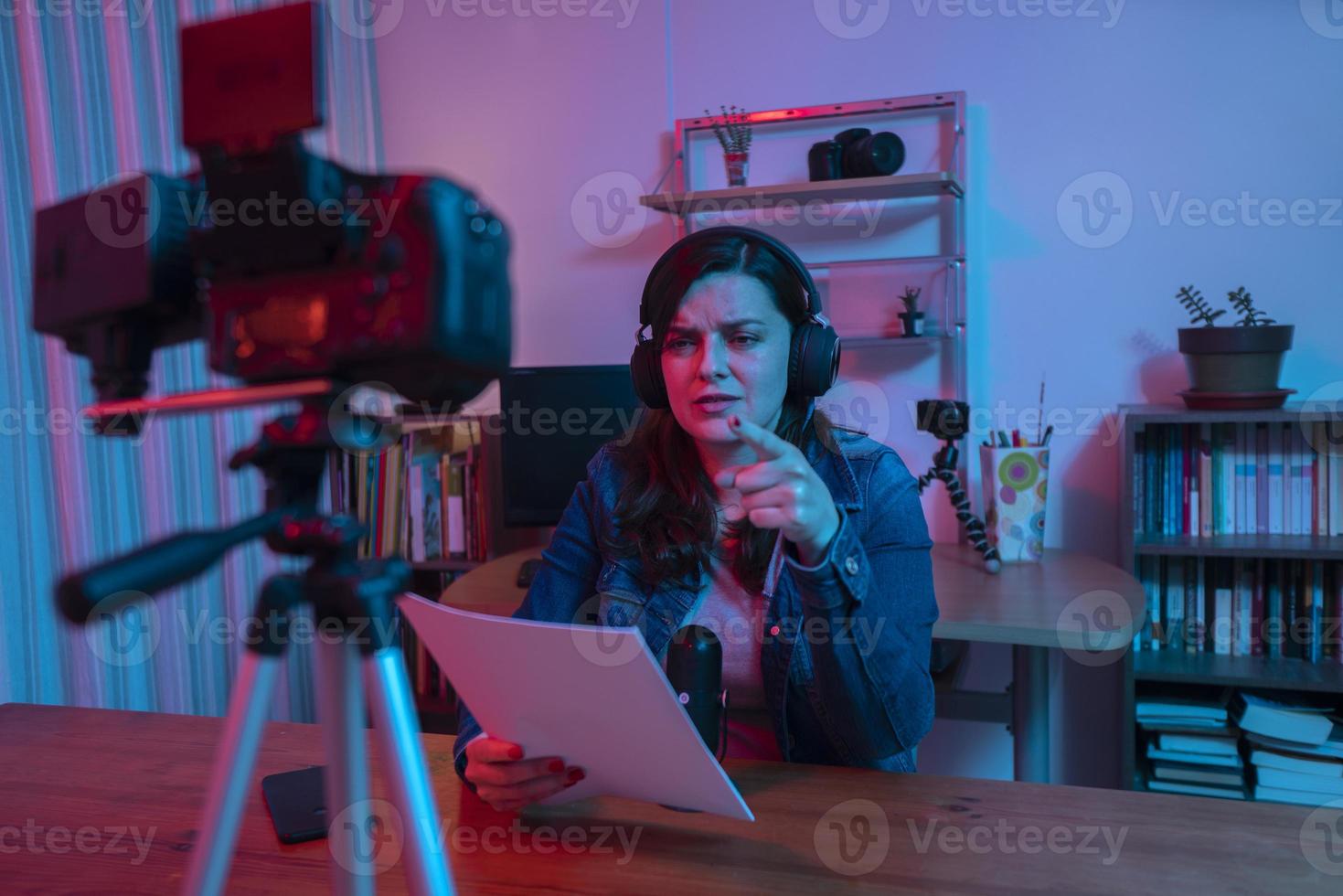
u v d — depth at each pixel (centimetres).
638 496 125
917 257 251
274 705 249
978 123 249
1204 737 213
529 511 248
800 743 120
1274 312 233
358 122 286
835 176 244
